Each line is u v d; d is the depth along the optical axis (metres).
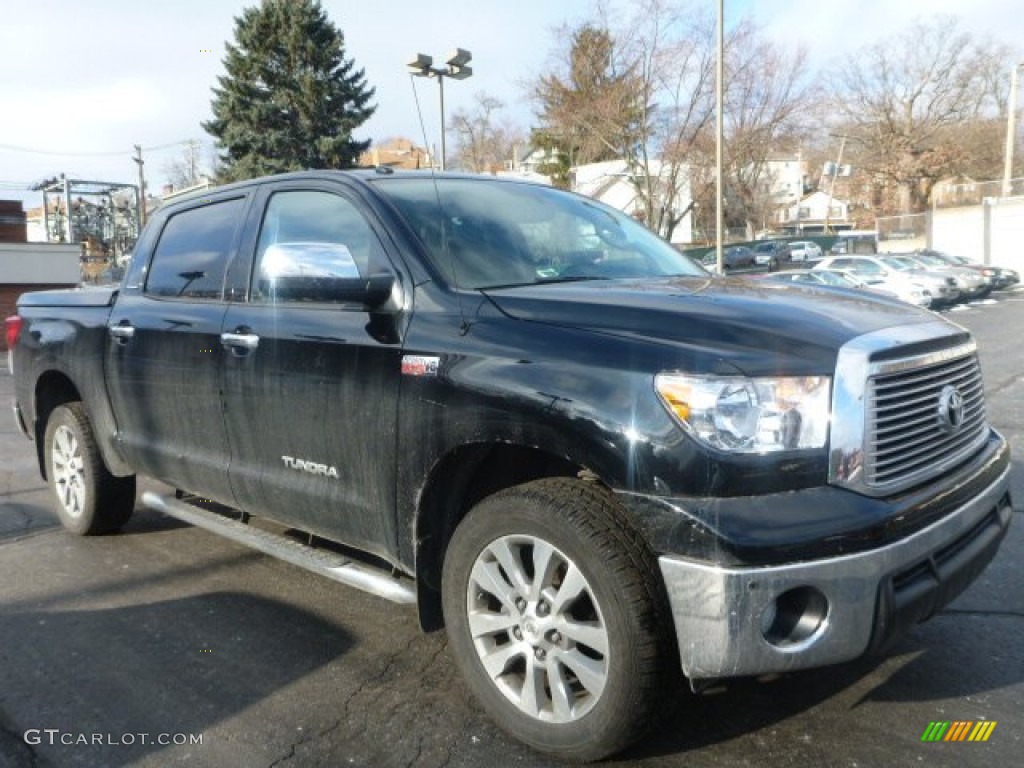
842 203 81.19
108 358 4.76
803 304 2.93
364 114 40.53
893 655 3.47
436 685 3.38
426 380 3.04
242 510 4.12
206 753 2.95
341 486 3.45
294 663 3.60
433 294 3.19
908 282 25.75
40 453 5.64
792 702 3.12
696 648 2.45
